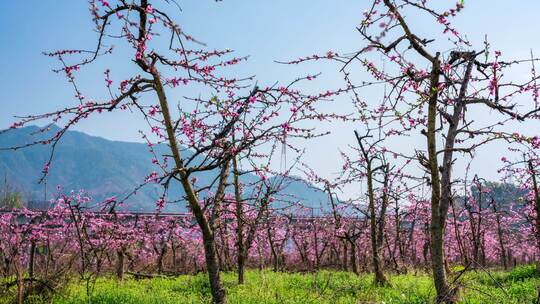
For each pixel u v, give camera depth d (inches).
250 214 702.5
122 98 353.1
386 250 910.4
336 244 1024.2
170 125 362.3
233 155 375.2
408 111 335.3
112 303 433.4
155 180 390.0
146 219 829.2
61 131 343.0
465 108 377.7
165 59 348.2
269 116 418.9
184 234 880.9
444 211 363.9
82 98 365.1
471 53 367.2
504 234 1006.4
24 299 432.8
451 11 324.5
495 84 366.6
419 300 400.2
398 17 330.3
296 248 1141.1
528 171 614.9
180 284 589.9
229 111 412.2
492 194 676.7
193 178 432.1
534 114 373.4
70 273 489.4
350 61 350.0
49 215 640.4
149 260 942.4
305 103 376.5
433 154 358.0
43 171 344.5
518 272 580.7
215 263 383.9
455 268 454.0
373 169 608.1
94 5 307.4
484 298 381.1
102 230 672.4
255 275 707.4
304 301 430.3
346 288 522.0
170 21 304.2
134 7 317.1
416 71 359.3
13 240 460.1
